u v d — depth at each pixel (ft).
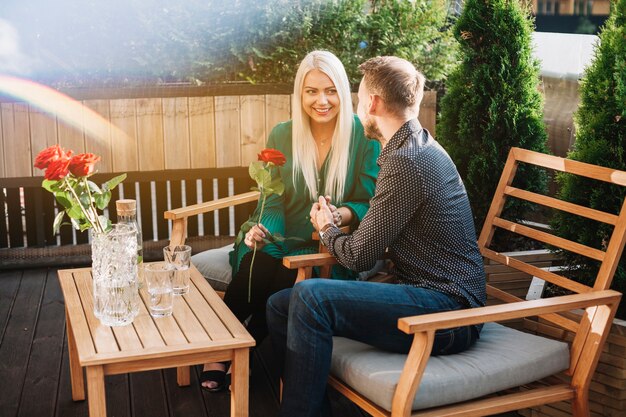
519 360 7.97
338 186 10.62
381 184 8.27
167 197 15.47
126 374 10.75
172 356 7.63
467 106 11.75
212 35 15.38
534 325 9.60
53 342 11.80
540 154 9.40
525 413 9.73
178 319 8.29
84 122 14.73
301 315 7.98
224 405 9.99
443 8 16.33
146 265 8.43
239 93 15.10
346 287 8.09
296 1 15.67
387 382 7.49
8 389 10.36
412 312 8.05
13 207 14.89
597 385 9.05
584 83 9.84
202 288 9.26
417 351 7.24
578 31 14.74
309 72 10.35
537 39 15.01
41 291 13.89
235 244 10.48
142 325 8.12
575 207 8.87
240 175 15.47
